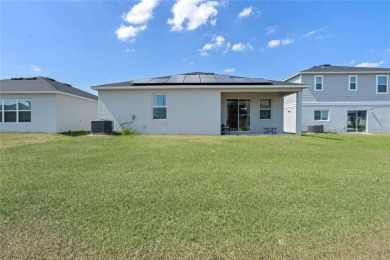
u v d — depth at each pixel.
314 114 21.38
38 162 6.02
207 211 3.17
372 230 2.68
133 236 2.54
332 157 7.02
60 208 3.23
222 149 8.10
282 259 2.17
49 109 16.02
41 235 2.54
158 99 13.91
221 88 13.52
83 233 2.59
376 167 5.81
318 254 2.24
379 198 3.69
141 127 13.84
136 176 4.79
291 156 7.05
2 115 15.91
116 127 13.87
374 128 21.20
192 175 4.88
